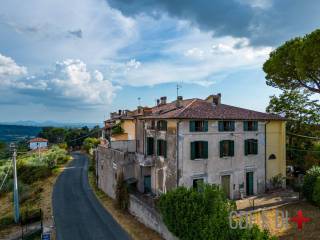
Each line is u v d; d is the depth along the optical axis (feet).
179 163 89.45
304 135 126.93
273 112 134.51
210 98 113.91
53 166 196.34
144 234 77.71
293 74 107.45
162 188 97.30
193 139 91.76
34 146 306.76
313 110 126.62
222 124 97.19
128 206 98.17
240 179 100.22
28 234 82.64
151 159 103.09
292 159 128.16
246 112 106.63
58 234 81.25
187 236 61.57
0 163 205.36
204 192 61.67
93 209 103.86
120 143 123.13
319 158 115.96
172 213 65.51
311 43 86.94
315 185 83.56
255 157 104.06
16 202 97.25
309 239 62.39
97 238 77.66
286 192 102.06
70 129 426.10
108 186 121.29
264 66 118.32
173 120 91.45
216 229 55.72
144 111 115.14
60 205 109.60
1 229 91.09
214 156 95.25
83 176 166.40
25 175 170.30
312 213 78.64
